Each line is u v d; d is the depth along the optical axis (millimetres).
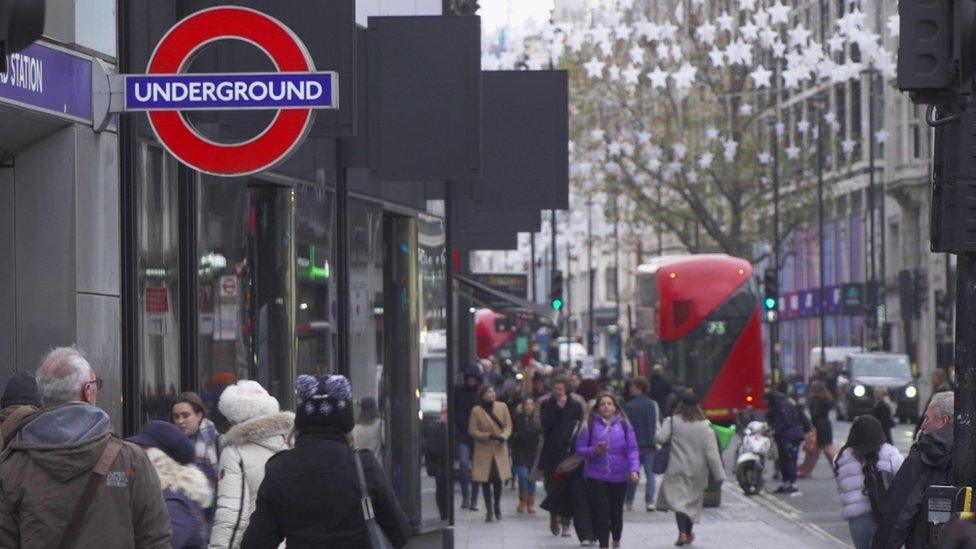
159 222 16984
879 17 45406
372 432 23984
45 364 8844
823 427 39281
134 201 16234
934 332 97000
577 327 170125
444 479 26656
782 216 89812
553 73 25844
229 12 14414
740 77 70875
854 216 108000
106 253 15695
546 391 44531
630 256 154125
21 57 14203
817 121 73688
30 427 8680
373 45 19594
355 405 23203
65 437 8602
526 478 34219
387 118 19609
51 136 15188
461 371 48531
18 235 15258
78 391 8828
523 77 25719
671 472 26812
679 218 80125
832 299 111125
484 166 25625
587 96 66250
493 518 32781
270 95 14227
